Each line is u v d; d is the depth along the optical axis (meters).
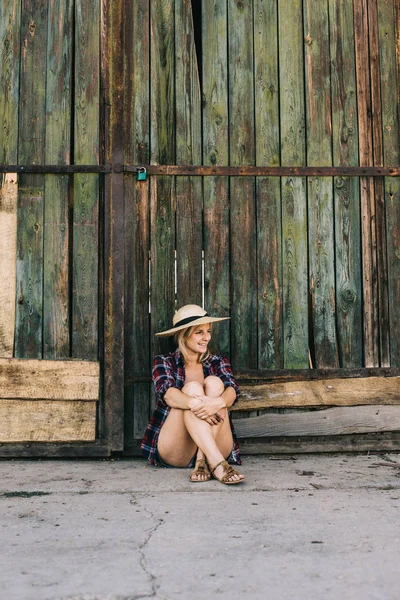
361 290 4.16
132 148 4.09
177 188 4.11
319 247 4.16
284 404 4.05
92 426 3.92
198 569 2.07
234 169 4.12
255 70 4.20
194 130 4.14
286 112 4.20
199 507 2.80
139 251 4.05
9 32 4.07
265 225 4.13
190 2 4.18
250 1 4.21
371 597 1.87
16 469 3.61
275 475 3.44
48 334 3.96
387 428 4.09
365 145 4.22
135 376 3.98
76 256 4.02
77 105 4.07
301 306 4.12
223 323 4.07
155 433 3.68
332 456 4.04
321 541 2.34
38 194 4.03
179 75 4.15
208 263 4.09
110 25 4.10
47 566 2.09
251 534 2.42
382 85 4.26
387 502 2.89
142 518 2.63
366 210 4.20
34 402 3.90
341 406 4.09
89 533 2.43
